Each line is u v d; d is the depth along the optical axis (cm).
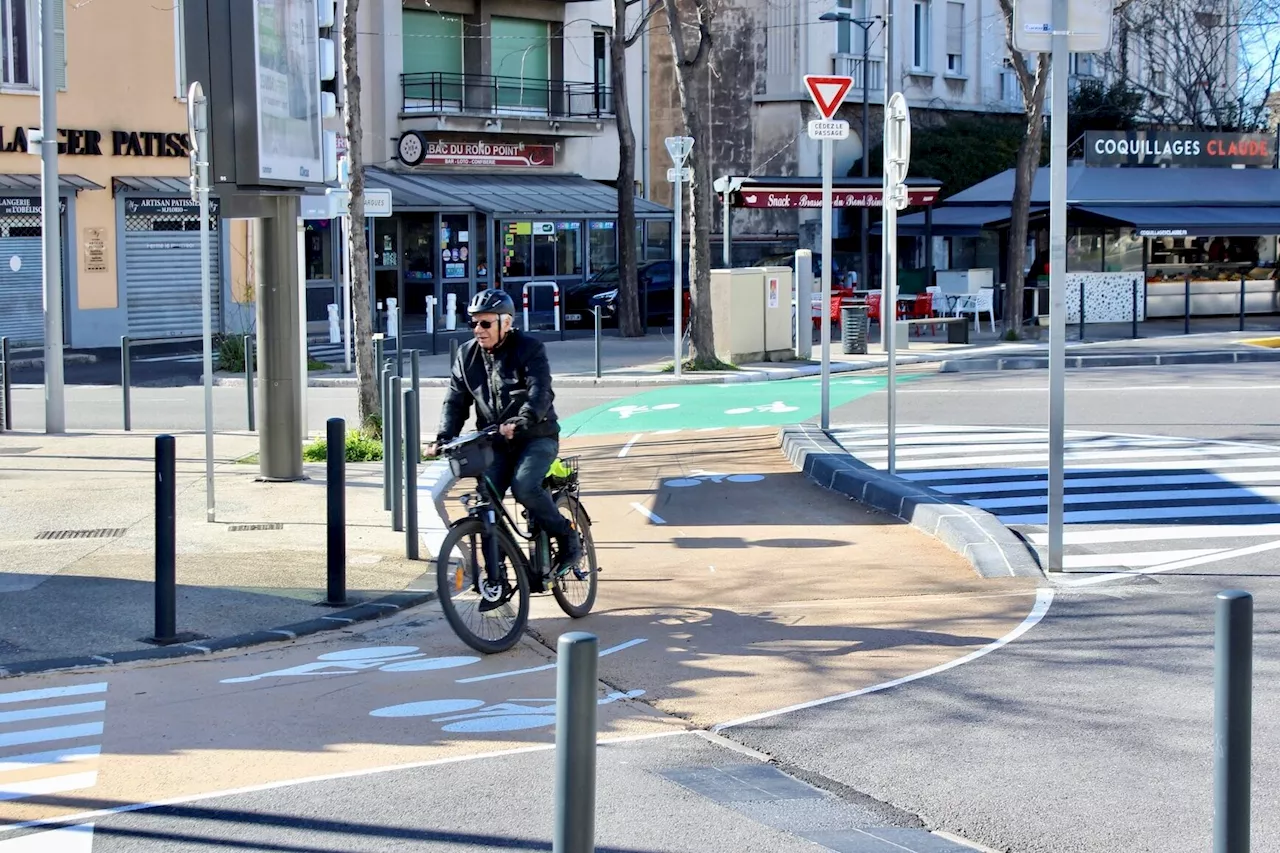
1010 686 692
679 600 904
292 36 1300
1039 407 1822
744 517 1180
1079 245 3506
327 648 790
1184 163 3644
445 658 768
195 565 972
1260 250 3647
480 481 781
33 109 3088
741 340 2566
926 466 1380
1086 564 981
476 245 3944
